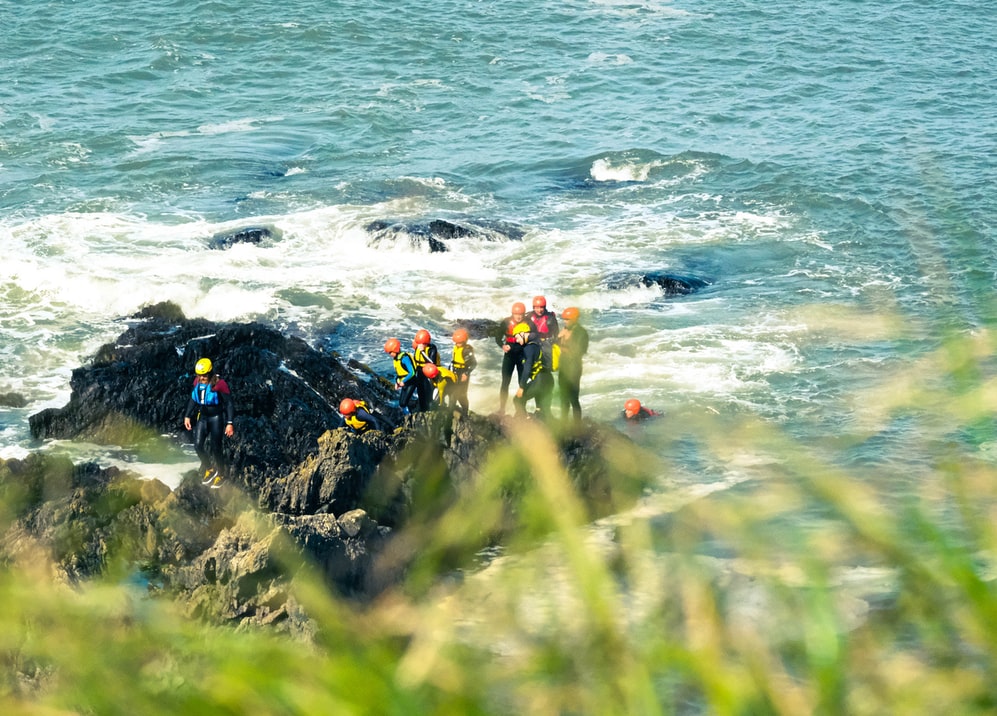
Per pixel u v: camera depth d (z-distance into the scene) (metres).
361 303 117.31
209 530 62.72
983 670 5.42
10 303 113.56
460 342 70.31
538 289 120.19
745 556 6.38
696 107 191.12
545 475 7.60
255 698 6.06
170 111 191.75
